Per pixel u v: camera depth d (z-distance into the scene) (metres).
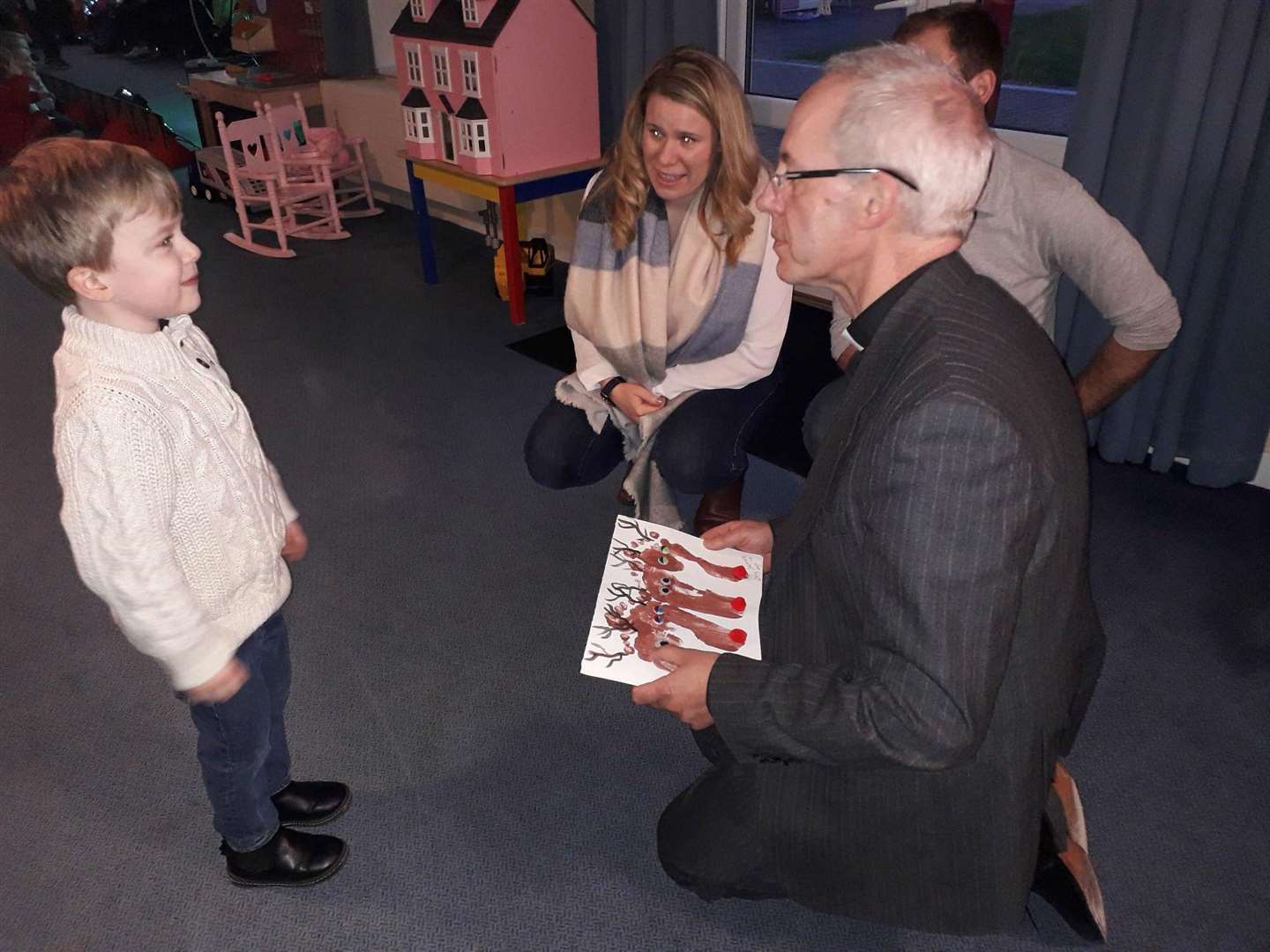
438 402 3.36
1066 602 1.02
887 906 1.24
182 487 1.21
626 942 1.58
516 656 2.19
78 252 1.07
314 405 3.34
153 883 1.68
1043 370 0.97
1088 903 1.41
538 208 4.75
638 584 1.49
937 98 0.93
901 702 0.93
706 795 1.46
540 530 2.64
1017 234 1.77
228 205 5.82
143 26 7.24
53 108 6.48
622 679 1.33
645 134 2.02
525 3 3.47
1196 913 1.60
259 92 5.36
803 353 3.48
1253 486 2.76
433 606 2.35
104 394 1.12
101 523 1.12
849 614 1.08
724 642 1.41
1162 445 2.77
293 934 1.60
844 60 0.98
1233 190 2.35
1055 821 1.42
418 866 1.71
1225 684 2.06
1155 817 1.77
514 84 3.57
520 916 1.62
